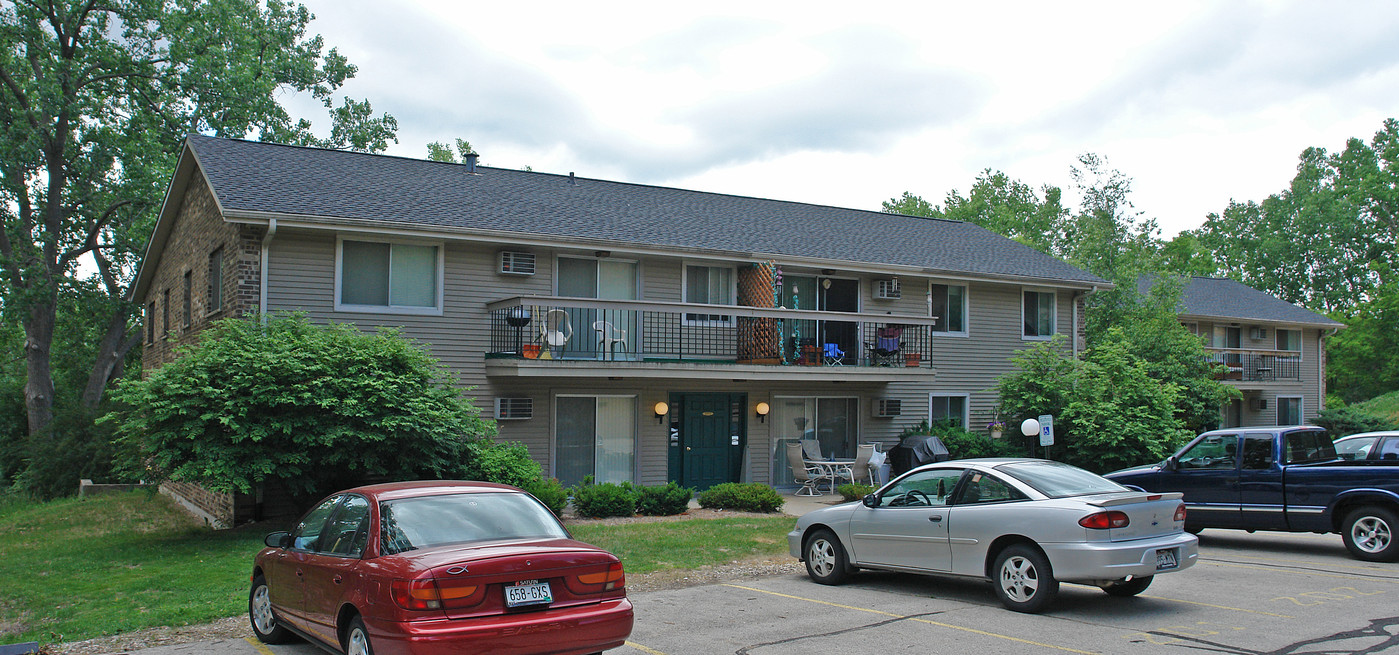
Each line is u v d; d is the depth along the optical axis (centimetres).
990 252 2484
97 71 3064
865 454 1908
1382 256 5953
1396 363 4750
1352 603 927
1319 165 6456
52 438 2855
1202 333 3550
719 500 1642
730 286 1975
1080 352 2394
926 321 2047
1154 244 3189
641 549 1238
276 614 761
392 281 1642
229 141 1891
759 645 766
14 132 2866
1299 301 6253
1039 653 733
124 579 1061
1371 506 1209
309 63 3575
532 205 1922
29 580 1072
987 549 912
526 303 1608
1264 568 1153
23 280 3062
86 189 3159
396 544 633
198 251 1859
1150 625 830
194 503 1853
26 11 2858
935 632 808
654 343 1862
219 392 1248
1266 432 1306
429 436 1379
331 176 1797
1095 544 840
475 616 580
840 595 988
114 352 3534
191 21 3103
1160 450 1845
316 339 1367
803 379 1892
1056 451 2003
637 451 1852
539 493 1473
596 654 651
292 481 1350
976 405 2273
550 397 1764
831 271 2081
